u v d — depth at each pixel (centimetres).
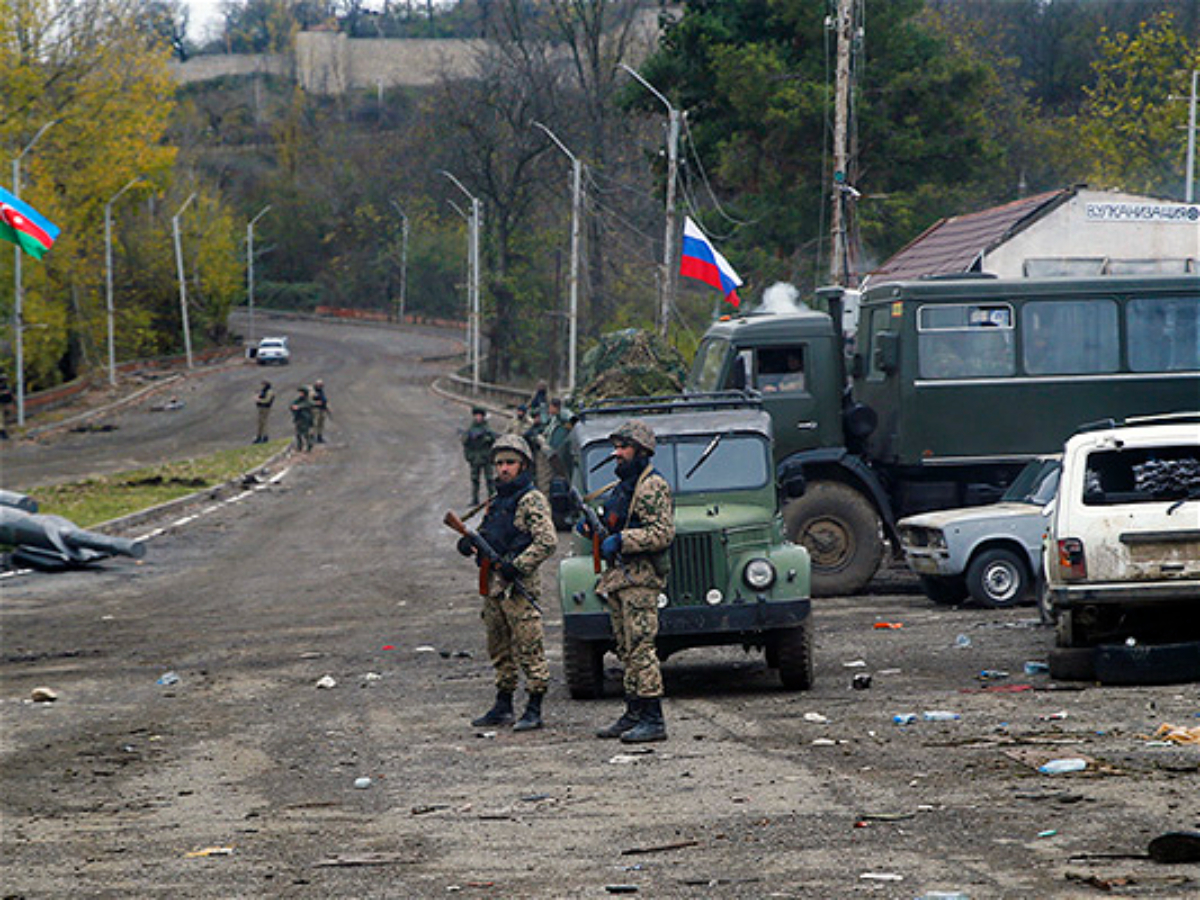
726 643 2031
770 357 3381
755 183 9806
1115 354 3338
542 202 16275
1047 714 1705
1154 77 12275
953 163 9738
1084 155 13538
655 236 14925
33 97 12288
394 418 11662
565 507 2012
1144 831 1111
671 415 2228
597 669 2045
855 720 1738
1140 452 2045
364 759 1677
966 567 2912
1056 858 1047
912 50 9644
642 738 1661
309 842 1270
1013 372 3325
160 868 1198
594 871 1107
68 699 2255
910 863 1062
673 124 7038
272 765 1670
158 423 11588
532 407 5450
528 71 15138
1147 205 4838
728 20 9956
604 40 15700
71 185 13150
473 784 1493
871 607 3058
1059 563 1938
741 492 2084
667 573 1702
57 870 1211
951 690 1945
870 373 3525
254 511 5928
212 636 2944
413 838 1262
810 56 9462
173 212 19488
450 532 5022
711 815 1275
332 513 5772
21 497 4234
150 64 13788
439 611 3203
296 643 2809
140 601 3550
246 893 1099
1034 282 3338
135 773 1658
